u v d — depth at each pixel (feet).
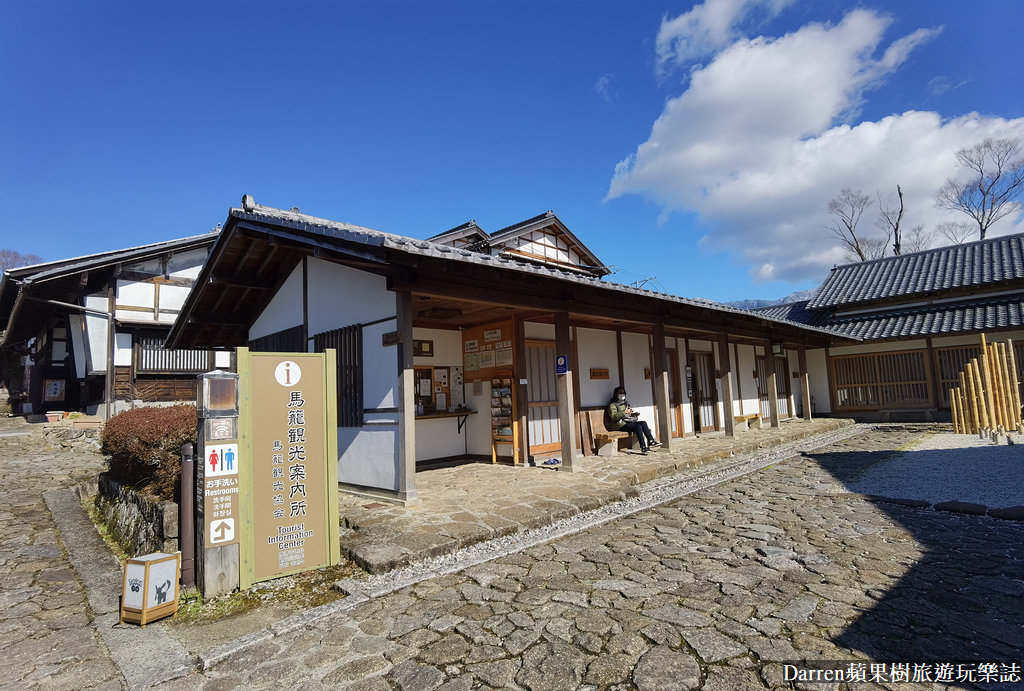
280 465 14.25
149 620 11.94
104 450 23.43
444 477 25.59
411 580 13.51
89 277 49.73
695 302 31.24
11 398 71.87
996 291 53.36
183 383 52.90
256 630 11.30
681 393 40.68
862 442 37.93
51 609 13.61
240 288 30.42
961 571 13.03
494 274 21.72
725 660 9.36
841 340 55.83
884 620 10.60
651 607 11.56
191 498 13.94
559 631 10.64
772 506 20.10
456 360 31.60
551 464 27.91
